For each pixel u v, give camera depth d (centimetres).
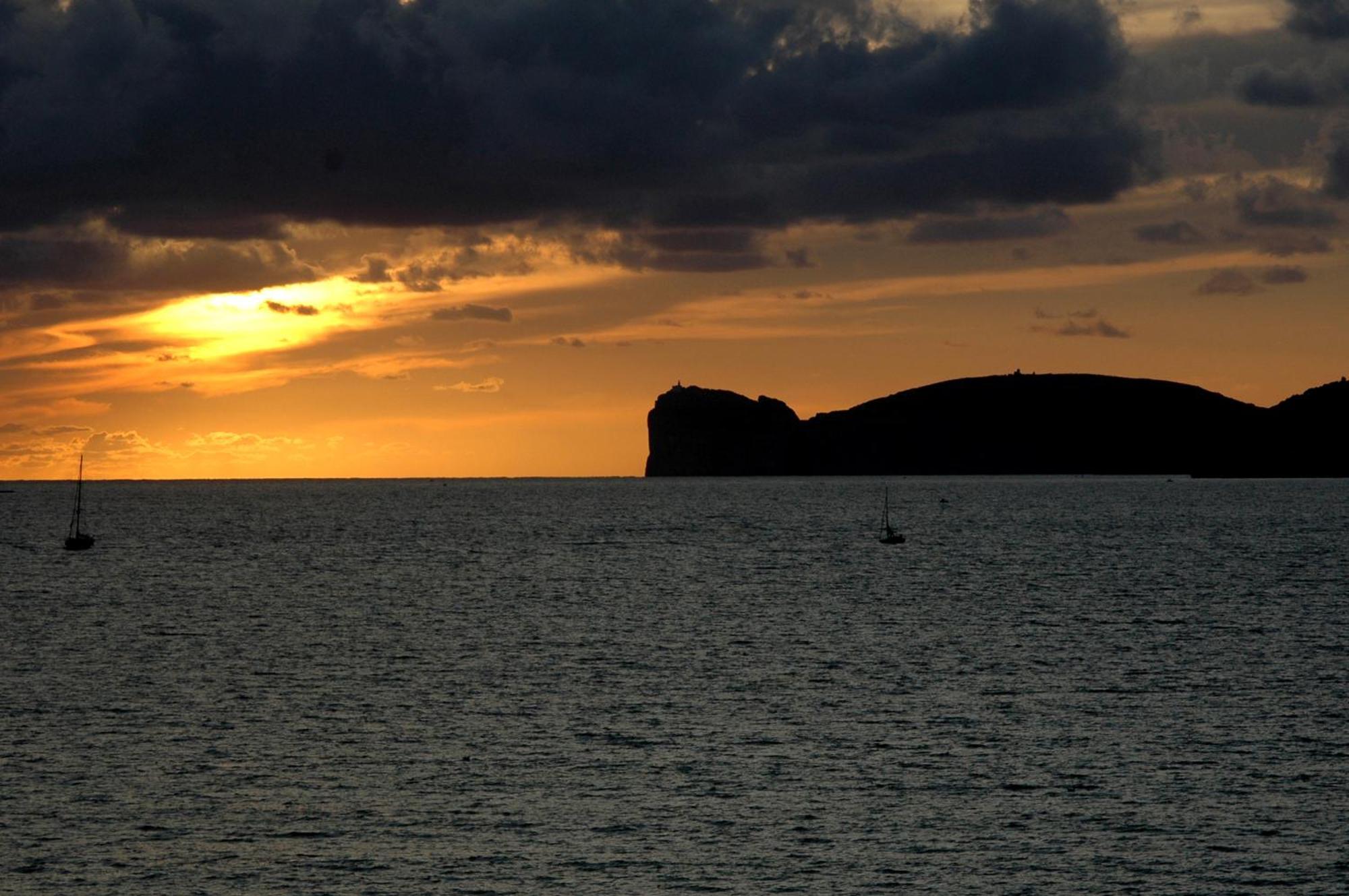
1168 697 11800
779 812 8631
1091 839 8175
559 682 12600
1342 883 7556
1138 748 10044
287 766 9594
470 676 12875
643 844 8112
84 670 13175
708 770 9512
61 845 8056
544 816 8562
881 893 7450
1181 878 7625
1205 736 10388
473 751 10012
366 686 12375
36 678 12706
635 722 10906
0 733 10462
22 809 8638
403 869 7750
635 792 9050
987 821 8475
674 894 7438
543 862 7850
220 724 10825
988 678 12731
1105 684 12419
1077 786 9131
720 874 7694
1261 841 8138
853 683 12488
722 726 10756
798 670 13162
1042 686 12306
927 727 10712
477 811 8662
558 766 9612
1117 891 7469
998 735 10462
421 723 10888
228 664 13550
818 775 9400
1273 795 8944
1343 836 8212
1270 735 10412
